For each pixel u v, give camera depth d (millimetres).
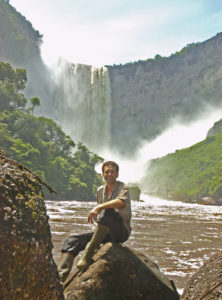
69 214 18500
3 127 86375
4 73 107125
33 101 114188
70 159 108438
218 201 110875
